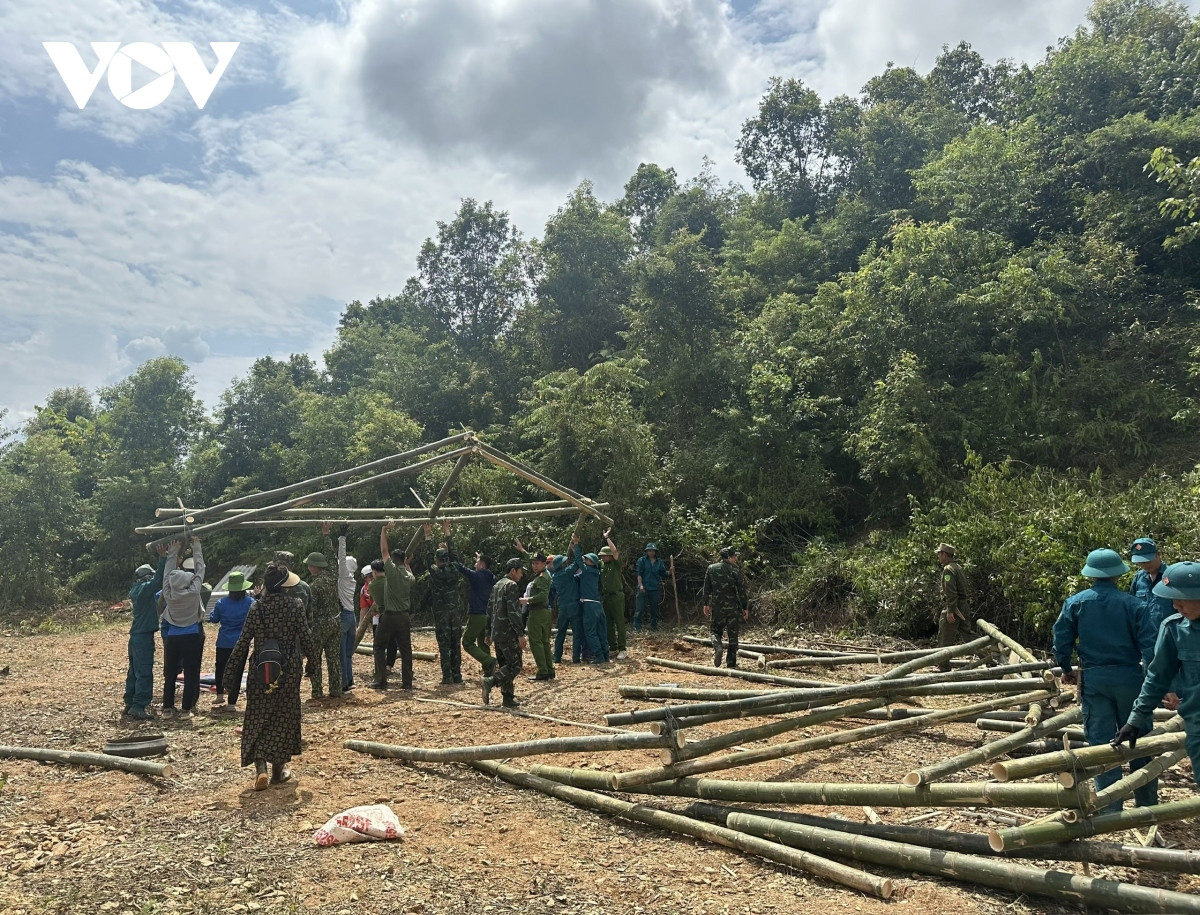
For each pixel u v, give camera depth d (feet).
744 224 92.32
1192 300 58.85
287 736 20.65
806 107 104.32
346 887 14.55
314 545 72.90
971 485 46.03
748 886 14.58
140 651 28.96
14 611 74.08
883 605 43.55
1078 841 14.12
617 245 98.32
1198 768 13.80
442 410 97.50
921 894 13.93
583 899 14.06
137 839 16.96
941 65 109.29
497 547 63.31
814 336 64.80
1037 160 72.23
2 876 15.12
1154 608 18.08
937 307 58.23
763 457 61.46
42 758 23.31
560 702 31.09
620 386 68.08
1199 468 40.68
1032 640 38.24
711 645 44.11
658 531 59.57
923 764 21.84
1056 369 55.42
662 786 18.83
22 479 80.94
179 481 98.22
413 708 29.86
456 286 121.90
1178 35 79.77
